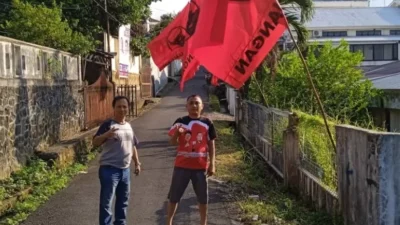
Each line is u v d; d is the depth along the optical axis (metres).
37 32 14.50
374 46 39.56
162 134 17.38
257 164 11.79
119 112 6.42
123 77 27.22
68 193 9.14
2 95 9.56
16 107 10.34
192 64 7.34
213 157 6.53
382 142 5.14
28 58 11.33
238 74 6.84
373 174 5.26
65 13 20.05
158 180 10.08
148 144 15.08
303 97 14.43
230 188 9.18
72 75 15.41
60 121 13.78
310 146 8.07
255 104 14.13
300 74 14.46
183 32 7.52
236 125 19.19
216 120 21.41
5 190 8.66
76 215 7.65
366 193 5.48
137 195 8.84
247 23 6.77
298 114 9.03
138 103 27.94
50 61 13.09
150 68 35.03
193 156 6.39
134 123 21.05
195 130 6.41
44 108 12.36
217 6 6.48
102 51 20.86
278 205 7.96
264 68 15.55
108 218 6.24
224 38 6.56
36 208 8.14
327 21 40.94
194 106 6.45
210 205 8.01
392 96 14.30
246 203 8.00
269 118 11.64
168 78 48.22
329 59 14.43
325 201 7.08
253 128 14.46
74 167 11.49
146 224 7.10
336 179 6.84
